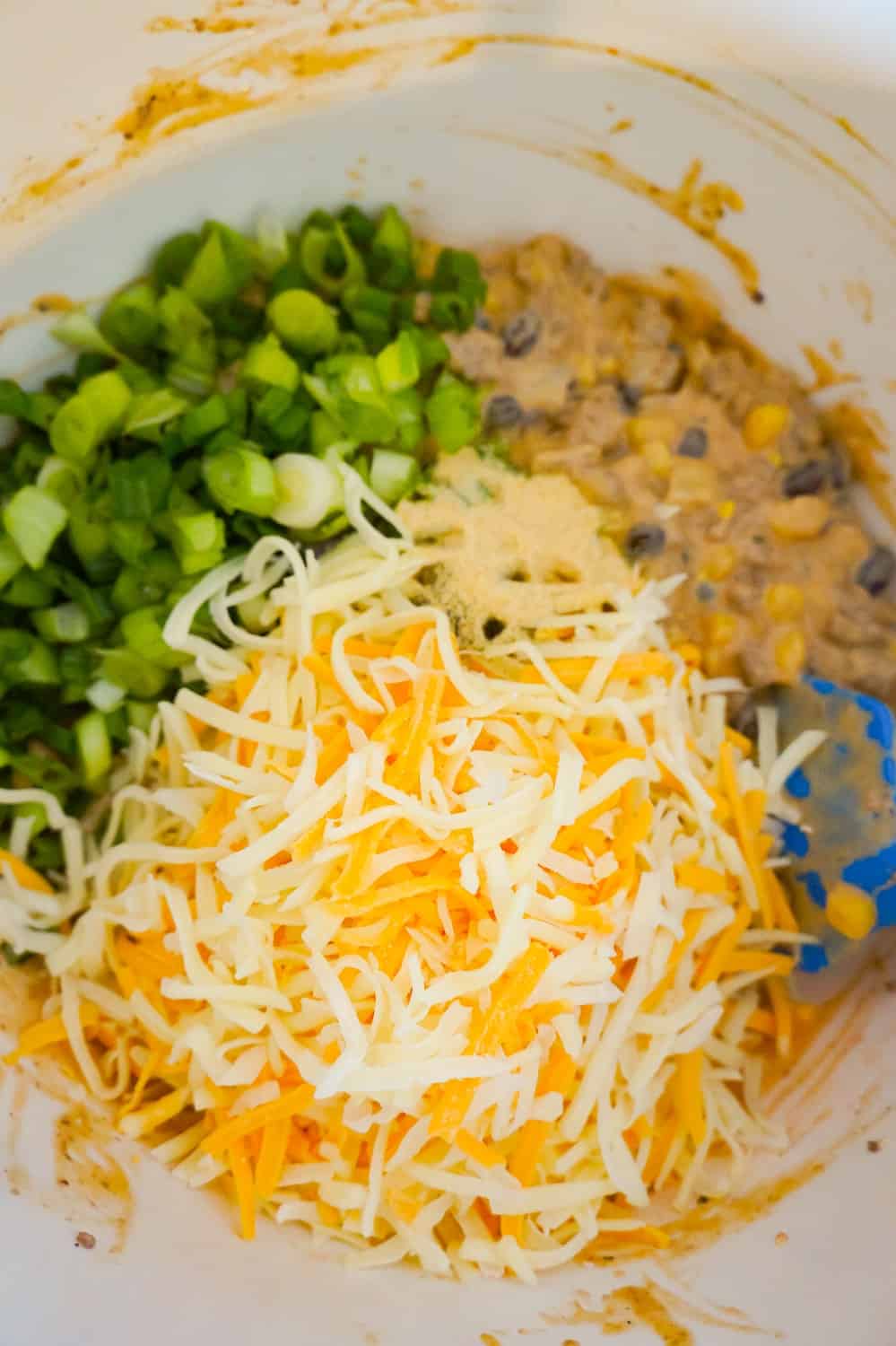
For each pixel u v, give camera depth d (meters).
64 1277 0.40
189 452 0.44
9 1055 0.43
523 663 0.45
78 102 0.42
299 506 0.44
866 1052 0.46
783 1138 0.46
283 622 0.44
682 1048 0.44
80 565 0.44
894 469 0.47
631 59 0.44
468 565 0.44
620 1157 0.43
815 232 0.46
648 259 0.47
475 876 0.42
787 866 0.46
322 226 0.45
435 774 0.43
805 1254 0.43
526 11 0.43
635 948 0.43
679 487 0.46
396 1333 0.42
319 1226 0.43
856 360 0.47
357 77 0.43
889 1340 0.40
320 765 0.43
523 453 0.46
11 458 0.44
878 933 0.47
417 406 0.45
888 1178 0.44
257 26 0.42
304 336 0.44
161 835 0.44
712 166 0.45
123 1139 0.43
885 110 0.43
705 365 0.47
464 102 0.44
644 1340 0.42
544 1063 0.43
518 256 0.46
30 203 0.42
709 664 0.46
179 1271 0.41
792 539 0.47
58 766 0.44
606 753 0.44
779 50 0.43
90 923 0.44
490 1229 0.43
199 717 0.44
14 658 0.43
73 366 0.44
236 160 0.44
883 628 0.47
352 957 0.42
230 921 0.42
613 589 0.45
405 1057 0.41
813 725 0.46
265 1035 0.43
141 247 0.44
